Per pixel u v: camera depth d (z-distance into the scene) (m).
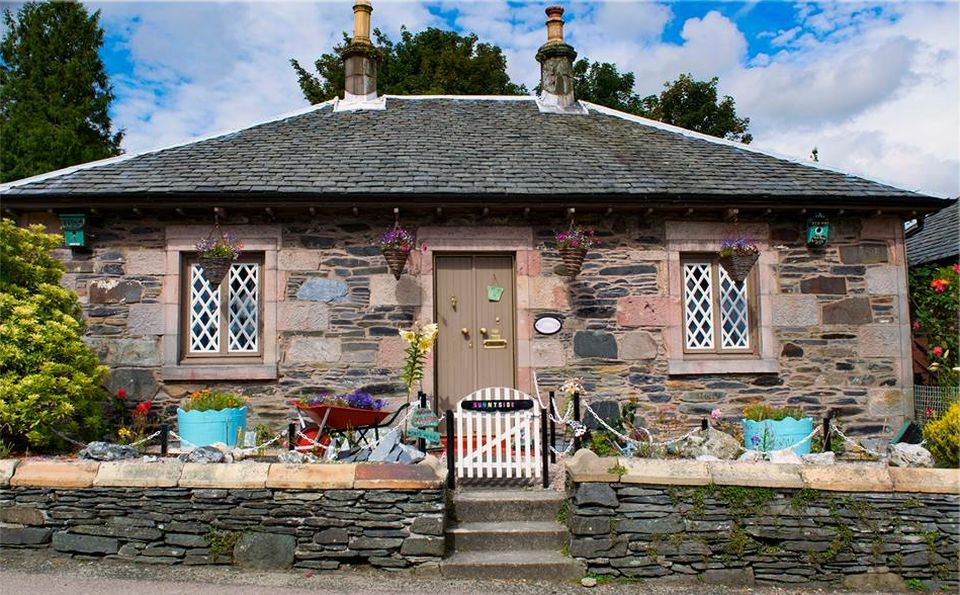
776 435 7.05
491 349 7.92
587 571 4.94
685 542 4.95
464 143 8.77
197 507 5.02
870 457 6.57
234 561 4.98
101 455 5.48
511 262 8.02
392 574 4.93
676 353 7.86
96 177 7.61
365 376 7.66
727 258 7.93
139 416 7.19
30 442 5.87
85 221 7.46
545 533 5.20
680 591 4.80
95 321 7.54
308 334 7.66
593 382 7.79
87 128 20.55
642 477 4.97
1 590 4.43
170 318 7.56
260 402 7.58
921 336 9.80
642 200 7.52
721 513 4.97
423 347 6.38
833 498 4.99
